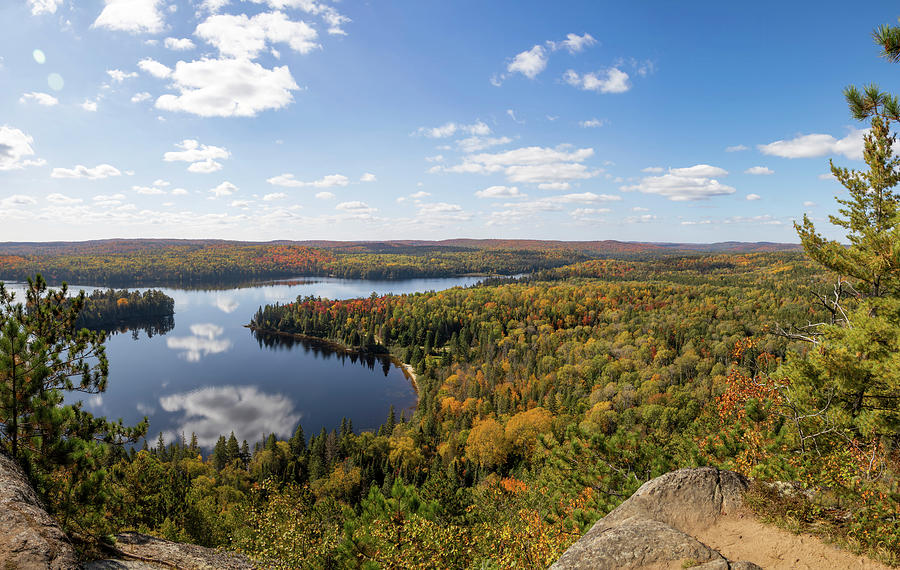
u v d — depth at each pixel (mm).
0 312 12930
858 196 14469
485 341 173750
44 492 12086
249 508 24375
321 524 20703
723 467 17406
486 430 82250
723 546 10375
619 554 9820
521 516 22688
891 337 11922
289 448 86812
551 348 166000
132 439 14703
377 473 75688
